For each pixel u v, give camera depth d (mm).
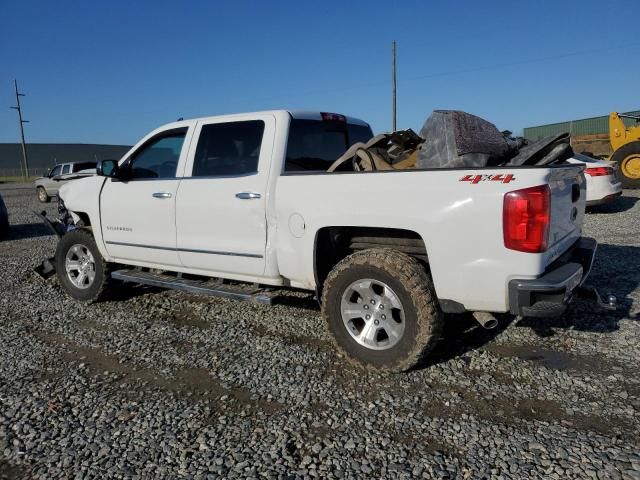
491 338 4363
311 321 4977
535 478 2564
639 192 14953
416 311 3525
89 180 5871
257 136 4523
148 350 4402
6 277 7348
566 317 4773
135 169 5469
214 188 4625
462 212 3336
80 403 3494
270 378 3773
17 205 20984
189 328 4918
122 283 5953
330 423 3141
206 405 3416
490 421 3102
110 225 5488
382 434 3002
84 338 4746
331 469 2697
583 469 2613
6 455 2916
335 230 4051
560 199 3574
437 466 2691
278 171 4301
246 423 3174
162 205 4996
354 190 3779
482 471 2635
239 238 4500
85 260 5922
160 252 5117
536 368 3781
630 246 7723
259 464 2760
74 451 2932
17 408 3447
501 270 3264
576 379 3586
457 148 3604
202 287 4734
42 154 92062
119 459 2844
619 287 5578
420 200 3492
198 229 4758
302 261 4109
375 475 2637
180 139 5094
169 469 2744
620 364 3793
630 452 2742
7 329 5062
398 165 4184
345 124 5320
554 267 3488
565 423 3049
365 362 3781
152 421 3230
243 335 4672
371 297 3752
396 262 3582
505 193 3213
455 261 3396
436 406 3297
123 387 3719
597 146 17719
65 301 5973
